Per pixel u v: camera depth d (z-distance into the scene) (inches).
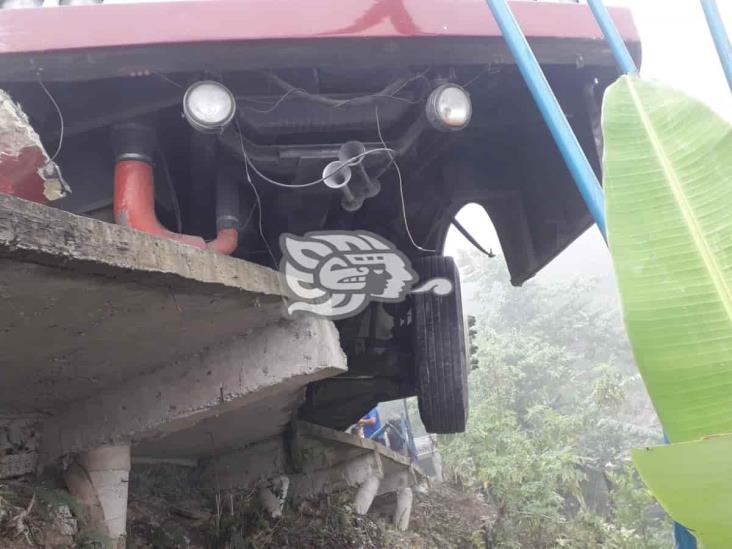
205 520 146.3
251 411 132.0
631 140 52.7
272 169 109.4
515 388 537.0
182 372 100.3
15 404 101.4
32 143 74.1
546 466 357.4
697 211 49.4
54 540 92.3
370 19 95.9
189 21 91.4
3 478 102.1
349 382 175.3
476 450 385.4
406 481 271.0
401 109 108.1
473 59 102.3
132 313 74.7
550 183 147.1
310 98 103.7
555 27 104.8
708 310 46.3
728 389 44.5
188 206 125.9
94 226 59.6
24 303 64.3
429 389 152.6
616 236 50.0
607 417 606.2
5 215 51.9
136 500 142.1
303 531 167.0
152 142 103.7
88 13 89.7
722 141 50.6
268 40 92.8
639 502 334.0
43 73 89.4
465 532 306.8
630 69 73.9
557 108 72.0
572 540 322.0
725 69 74.2
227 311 85.0
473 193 143.3
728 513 40.6
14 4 93.6
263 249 133.6
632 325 47.1
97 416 105.5
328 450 196.1
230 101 92.4
